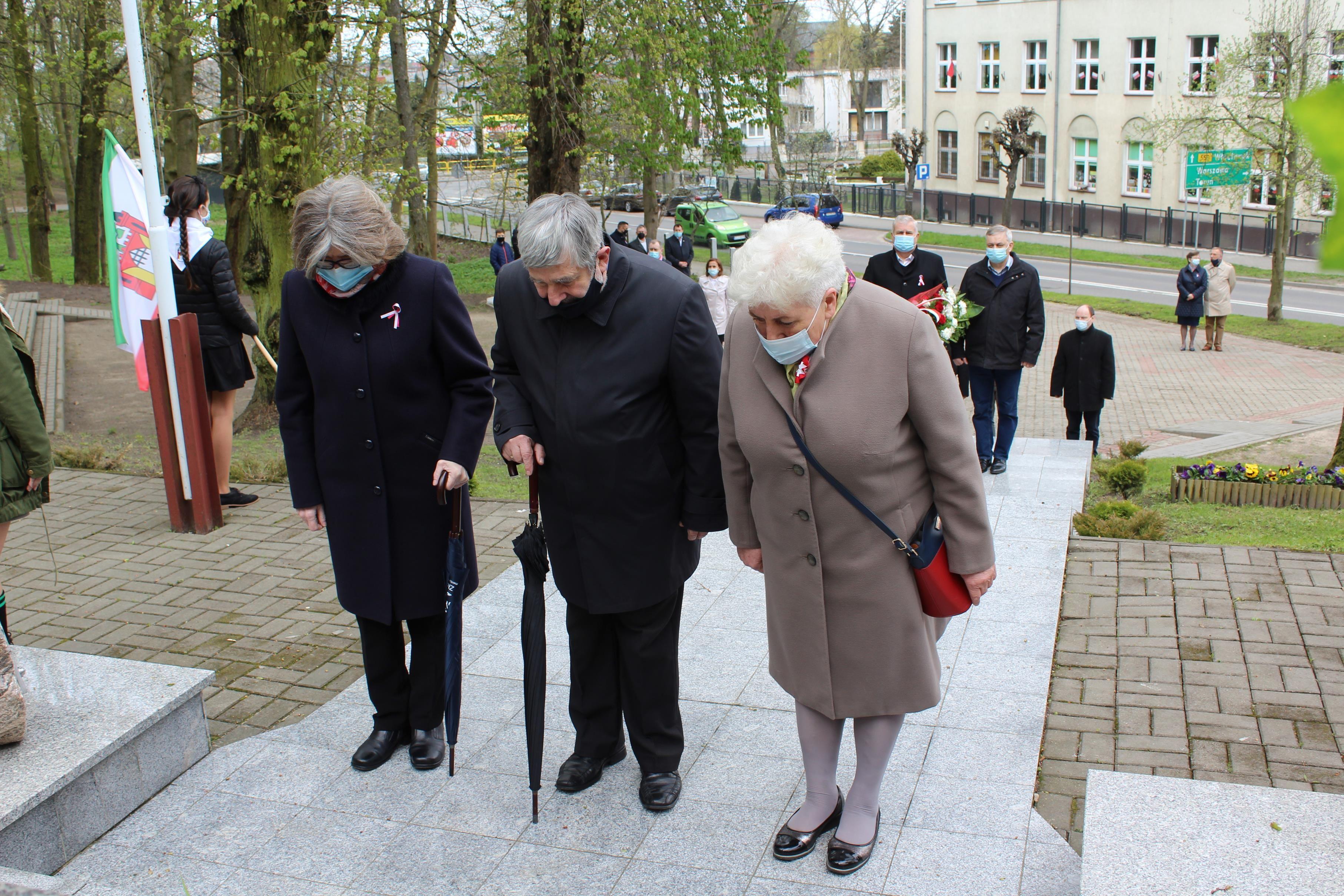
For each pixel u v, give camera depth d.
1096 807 2.59
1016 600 4.58
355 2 11.55
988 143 41.53
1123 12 35.12
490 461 10.09
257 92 10.61
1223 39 32.31
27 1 22.81
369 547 3.20
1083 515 6.06
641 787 3.16
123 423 11.95
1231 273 19.95
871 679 2.68
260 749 3.53
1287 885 2.27
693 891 2.75
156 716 3.20
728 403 2.73
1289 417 14.73
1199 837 2.45
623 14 15.16
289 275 3.17
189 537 5.84
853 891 2.71
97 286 23.19
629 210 42.88
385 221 2.96
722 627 4.40
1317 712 3.68
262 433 10.60
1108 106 36.44
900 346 2.48
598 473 2.87
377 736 3.45
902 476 2.57
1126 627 4.45
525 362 2.94
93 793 3.04
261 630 4.62
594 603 2.98
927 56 43.00
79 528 6.02
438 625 3.36
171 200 5.93
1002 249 6.68
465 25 16.25
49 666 3.48
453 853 2.96
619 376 2.81
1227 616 4.50
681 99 17.09
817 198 41.78
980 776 3.21
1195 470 8.25
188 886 2.85
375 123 13.50
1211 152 23.16
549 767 3.38
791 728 3.56
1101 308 24.91
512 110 16.45
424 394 3.13
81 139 24.30
